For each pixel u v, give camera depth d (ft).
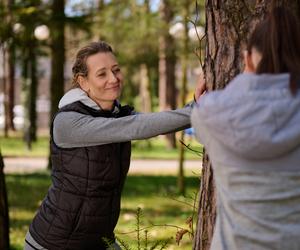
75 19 42.14
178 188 40.34
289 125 7.15
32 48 47.14
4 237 19.62
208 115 7.38
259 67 7.55
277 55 7.47
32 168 58.18
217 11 10.32
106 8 45.39
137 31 44.16
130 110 11.17
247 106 7.19
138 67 51.70
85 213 10.53
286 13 7.62
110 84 10.59
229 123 7.22
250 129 7.11
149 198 38.70
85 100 10.51
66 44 49.67
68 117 10.30
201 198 10.59
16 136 105.09
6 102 104.06
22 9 39.83
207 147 7.63
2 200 19.56
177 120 9.75
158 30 43.55
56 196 10.65
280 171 7.23
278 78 7.32
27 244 11.06
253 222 7.23
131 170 58.90
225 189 7.48
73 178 10.45
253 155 7.20
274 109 7.13
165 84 87.61
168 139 85.30
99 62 10.57
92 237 10.78
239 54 10.12
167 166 63.77
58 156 10.55
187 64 40.32
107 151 10.39
